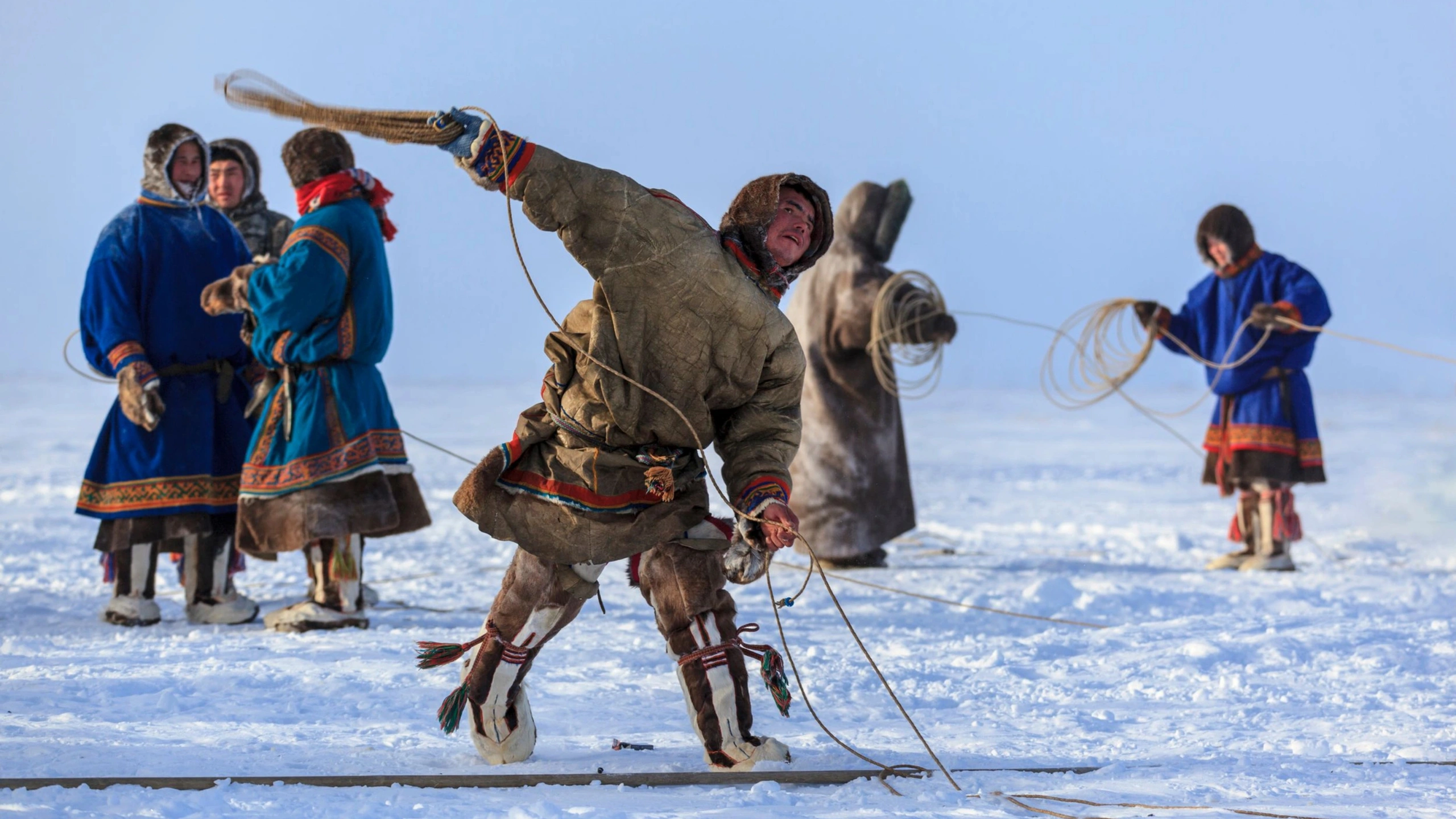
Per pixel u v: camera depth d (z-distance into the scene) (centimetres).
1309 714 1372
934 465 7694
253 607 2116
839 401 2998
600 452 1041
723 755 1061
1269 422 2964
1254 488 3031
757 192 1041
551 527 1045
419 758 1110
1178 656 1722
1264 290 2998
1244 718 1347
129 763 1061
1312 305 2916
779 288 1066
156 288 2073
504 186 1016
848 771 1042
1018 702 1447
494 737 1095
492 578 2777
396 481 2042
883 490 3006
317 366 1977
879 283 2930
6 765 1042
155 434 2056
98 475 2059
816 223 1062
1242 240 3038
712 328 1030
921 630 1998
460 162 1017
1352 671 1633
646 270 1021
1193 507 5144
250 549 1977
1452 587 2505
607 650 1778
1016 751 1169
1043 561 3173
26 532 3606
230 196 2347
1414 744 1209
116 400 2070
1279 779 1051
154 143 2103
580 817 895
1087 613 2194
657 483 1045
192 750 1120
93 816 880
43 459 7231
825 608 2269
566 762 1103
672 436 1050
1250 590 2484
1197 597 2372
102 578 2652
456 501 1052
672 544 1077
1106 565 3075
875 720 1338
